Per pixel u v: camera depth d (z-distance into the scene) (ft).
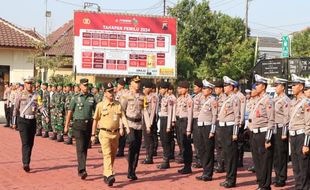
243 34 127.65
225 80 33.19
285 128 33.17
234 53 114.83
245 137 39.37
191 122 36.37
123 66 76.48
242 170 39.52
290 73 51.57
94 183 32.37
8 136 59.47
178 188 31.45
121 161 42.27
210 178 34.27
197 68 114.73
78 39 74.79
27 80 36.37
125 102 33.27
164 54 77.97
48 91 58.39
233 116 32.55
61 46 108.27
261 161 30.58
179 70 111.86
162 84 41.09
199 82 36.76
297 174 29.96
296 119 29.76
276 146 33.53
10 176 34.37
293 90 30.68
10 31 89.30
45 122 59.00
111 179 31.30
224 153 32.86
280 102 33.76
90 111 34.17
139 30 76.95
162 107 40.04
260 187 30.78
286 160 33.83
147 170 38.11
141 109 33.78
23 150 36.19
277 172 33.86
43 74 98.89
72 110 34.50
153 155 45.75
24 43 87.40
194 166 40.09
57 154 45.21
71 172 36.24
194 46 117.39
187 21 118.32
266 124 30.40
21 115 35.99
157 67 77.77
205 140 34.09
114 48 76.07
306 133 28.86
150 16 77.36
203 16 118.01
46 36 118.62
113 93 32.63
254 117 30.81
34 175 34.88
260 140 30.50
